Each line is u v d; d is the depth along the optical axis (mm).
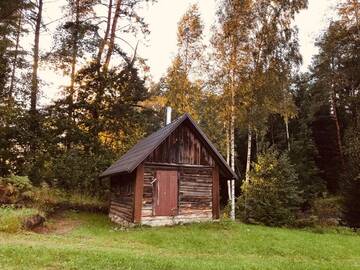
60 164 25531
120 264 9656
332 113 39906
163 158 19547
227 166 20984
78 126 28953
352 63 30922
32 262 9297
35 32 28516
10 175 21984
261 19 26812
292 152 37625
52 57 28641
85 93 29469
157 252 12719
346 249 15477
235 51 26766
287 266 11320
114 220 21469
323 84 36062
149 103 38938
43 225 17141
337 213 28688
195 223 19219
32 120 26562
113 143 30516
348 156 32406
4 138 24734
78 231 16797
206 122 34531
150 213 18656
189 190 20047
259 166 24719
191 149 20516
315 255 14094
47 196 22422
